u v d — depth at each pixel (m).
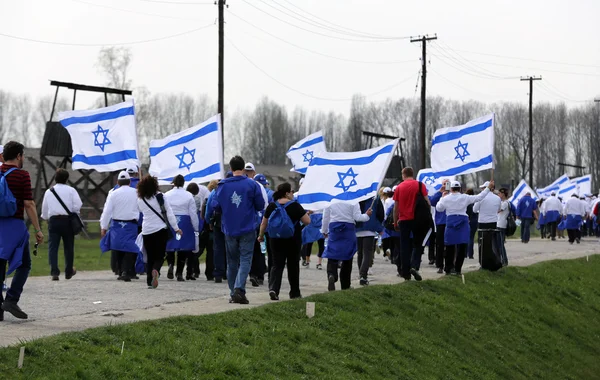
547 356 16.55
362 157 15.71
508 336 16.45
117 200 16.84
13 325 10.64
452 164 23.05
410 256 17.20
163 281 17.25
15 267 10.64
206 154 20.66
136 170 18.48
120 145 22.28
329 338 11.73
